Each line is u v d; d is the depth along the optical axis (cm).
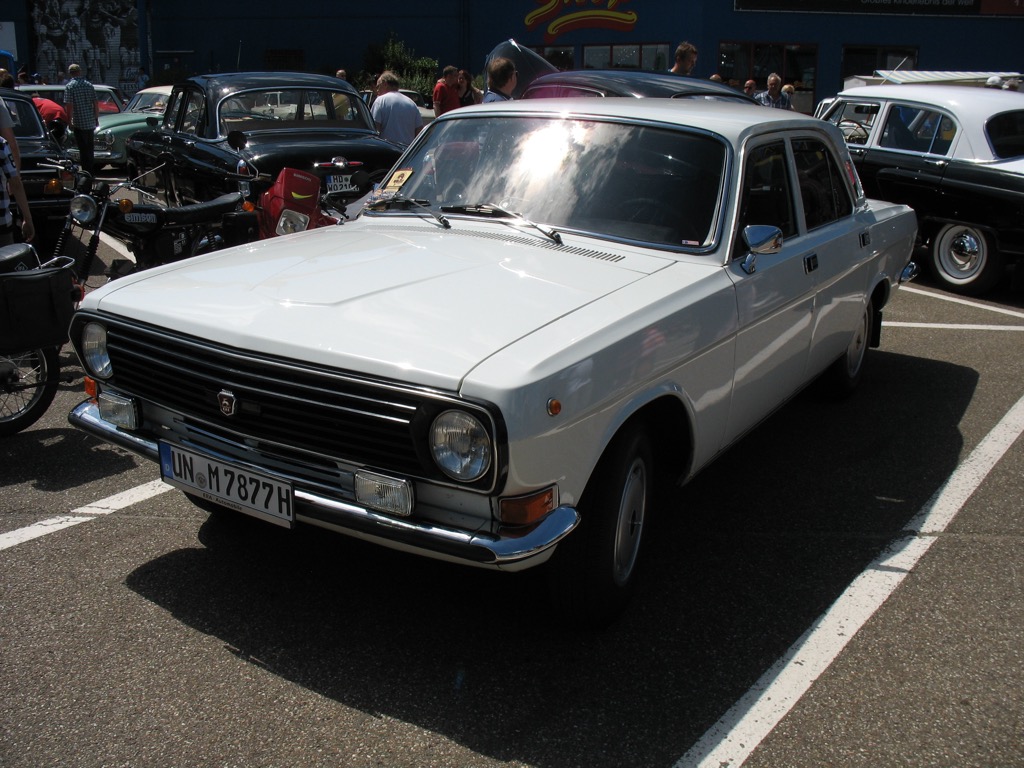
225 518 408
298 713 286
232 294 324
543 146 412
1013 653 327
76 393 565
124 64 2933
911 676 313
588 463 289
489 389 258
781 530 416
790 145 446
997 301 882
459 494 274
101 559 374
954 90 928
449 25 2678
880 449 514
